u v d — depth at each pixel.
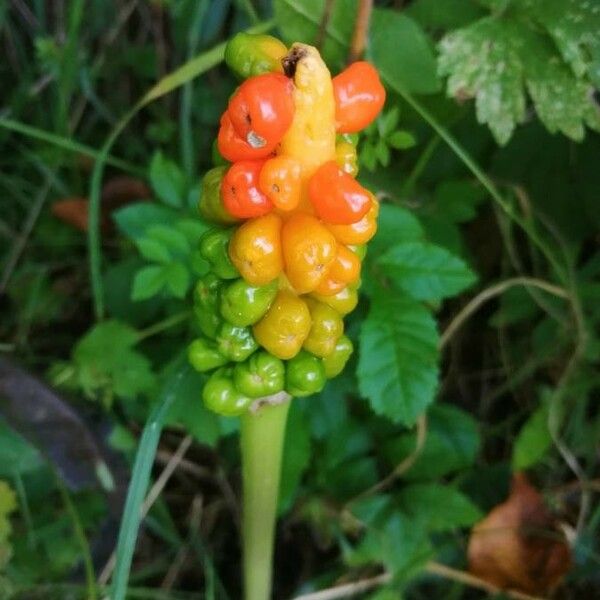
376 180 0.20
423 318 0.17
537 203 0.21
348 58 0.18
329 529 0.20
